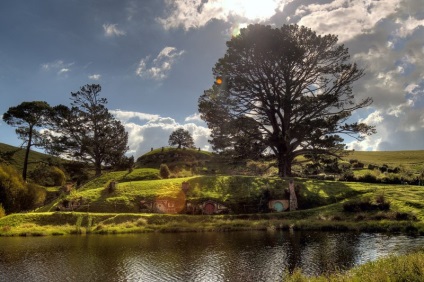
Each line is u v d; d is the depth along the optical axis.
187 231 42.91
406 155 117.06
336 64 70.38
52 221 47.16
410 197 50.03
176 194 56.22
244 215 50.41
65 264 26.52
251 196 55.16
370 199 50.34
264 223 44.53
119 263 26.70
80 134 95.81
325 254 28.09
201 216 50.19
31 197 62.78
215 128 74.00
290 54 63.72
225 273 23.45
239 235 39.12
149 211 53.50
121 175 80.31
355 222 42.72
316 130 66.75
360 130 68.88
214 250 30.86
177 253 29.92
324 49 67.75
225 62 68.06
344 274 20.17
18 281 22.44
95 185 74.50
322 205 53.78
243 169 89.12
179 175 79.00
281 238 36.19
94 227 44.50
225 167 94.19
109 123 99.06
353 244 31.86
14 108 85.81
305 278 19.69
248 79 68.69
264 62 66.56
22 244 35.22
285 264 25.31
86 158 97.12
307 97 67.12
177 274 23.52
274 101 70.88
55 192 77.38
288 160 70.25
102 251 31.25
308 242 33.50
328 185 59.91
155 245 33.88
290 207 53.25
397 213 43.56
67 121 94.12
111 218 48.06
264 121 74.12
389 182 63.91
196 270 24.36
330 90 71.81
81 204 54.19
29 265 26.34
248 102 72.81
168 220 48.25
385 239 33.94
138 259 27.89
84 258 28.47
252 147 71.12
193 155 108.31
